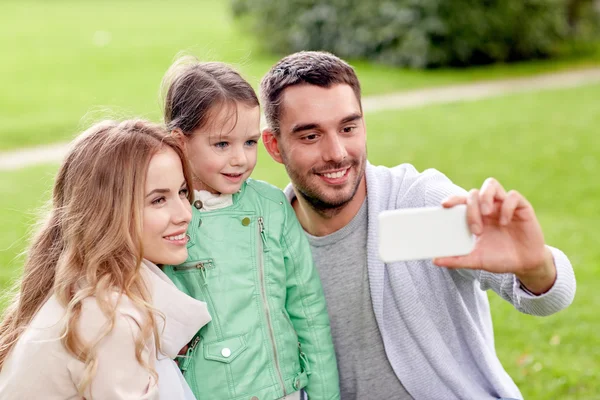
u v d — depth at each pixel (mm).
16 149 8258
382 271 2117
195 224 2105
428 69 12836
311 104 2020
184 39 16344
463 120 9164
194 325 1953
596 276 4684
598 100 9969
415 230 1446
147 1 25859
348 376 2248
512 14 12914
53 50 15445
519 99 10281
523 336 4012
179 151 2008
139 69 13008
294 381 2090
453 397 2133
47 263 2057
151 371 1849
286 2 14000
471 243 1446
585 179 6785
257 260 2104
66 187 2014
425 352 2109
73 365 1826
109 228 1898
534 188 6613
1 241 5352
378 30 13125
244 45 15211
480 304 2215
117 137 1940
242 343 2027
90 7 24203
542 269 1661
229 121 2084
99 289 1837
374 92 11023
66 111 9906
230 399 2002
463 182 6848
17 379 1849
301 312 2150
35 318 1935
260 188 2229
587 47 14344
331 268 2209
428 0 12516
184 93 2139
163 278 1983
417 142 8195
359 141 2068
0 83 12047
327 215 2158
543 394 3469
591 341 3922
